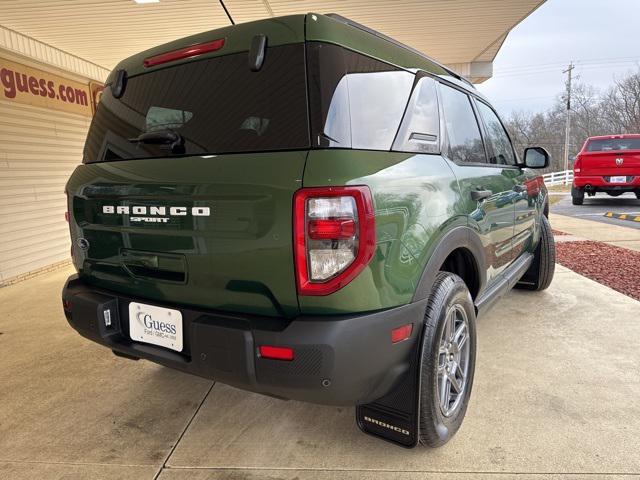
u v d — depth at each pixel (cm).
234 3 562
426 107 224
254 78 178
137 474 200
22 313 446
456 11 612
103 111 232
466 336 231
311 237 155
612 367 288
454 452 209
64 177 708
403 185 180
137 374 300
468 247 233
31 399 270
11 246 587
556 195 1775
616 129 4816
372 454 209
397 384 192
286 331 158
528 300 426
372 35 203
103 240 214
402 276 176
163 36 670
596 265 551
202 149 185
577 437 218
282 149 167
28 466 207
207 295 182
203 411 251
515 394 257
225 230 170
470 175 247
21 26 582
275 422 238
